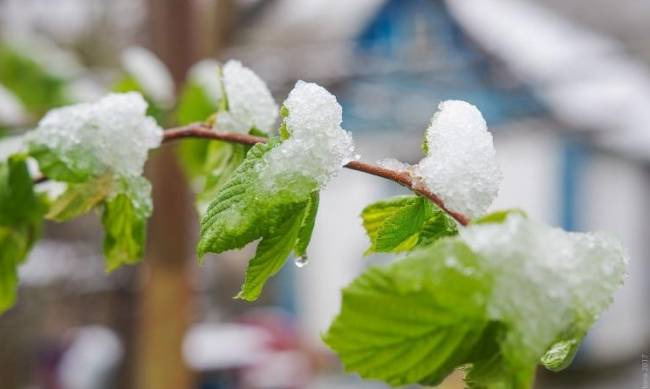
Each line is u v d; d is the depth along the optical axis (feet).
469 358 1.19
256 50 10.14
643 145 18.57
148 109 2.25
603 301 1.16
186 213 5.14
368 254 1.49
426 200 1.42
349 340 1.18
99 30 11.82
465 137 1.41
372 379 1.20
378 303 1.16
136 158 1.80
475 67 14.25
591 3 21.70
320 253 18.80
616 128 17.15
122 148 1.80
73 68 5.16
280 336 11.80
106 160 1.80
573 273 1.16
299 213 1.37
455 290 1.15
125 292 8.20
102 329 10.56
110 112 1.82
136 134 1.81
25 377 10.68
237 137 1.73
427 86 13.58
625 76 19.76
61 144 1.80
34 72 4.90
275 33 12.78
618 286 1.17
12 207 1.96
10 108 4.70
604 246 1.18
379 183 17.69
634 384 18.70
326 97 1.41
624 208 20.22
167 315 5.19
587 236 1.18
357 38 15.64
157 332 5.20
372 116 14.07
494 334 1.17
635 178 20.59
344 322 1.17
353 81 11.53
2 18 11.43
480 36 14.99
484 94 14.49
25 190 1.94
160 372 5.21
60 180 1.79
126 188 1.80
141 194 1.80
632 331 20.61
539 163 17.57
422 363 1.19
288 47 10.81
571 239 1.18
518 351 1.13
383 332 1.17
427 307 1.16
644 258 21.25
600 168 18.90
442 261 1.15
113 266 1.83
